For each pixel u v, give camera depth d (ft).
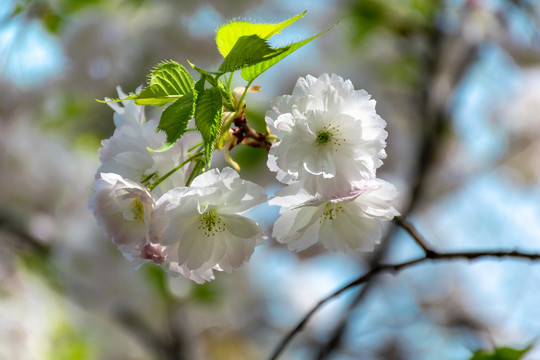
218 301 5.08
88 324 5.17
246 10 4.97
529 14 5.16
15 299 4.68
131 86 4.97
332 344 4.50
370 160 2.61
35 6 4.78
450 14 5.25
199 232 2.63
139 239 2.63
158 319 5.04
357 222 2.68
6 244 4.84
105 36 4.80
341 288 2.83
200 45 4.91
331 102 2.61
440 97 5.08
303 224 2.68
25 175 4.99
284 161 2.60
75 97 5.08
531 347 2.91
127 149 2.65
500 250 2.80
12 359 4.42
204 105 2.54
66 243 4.99
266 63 2.60
